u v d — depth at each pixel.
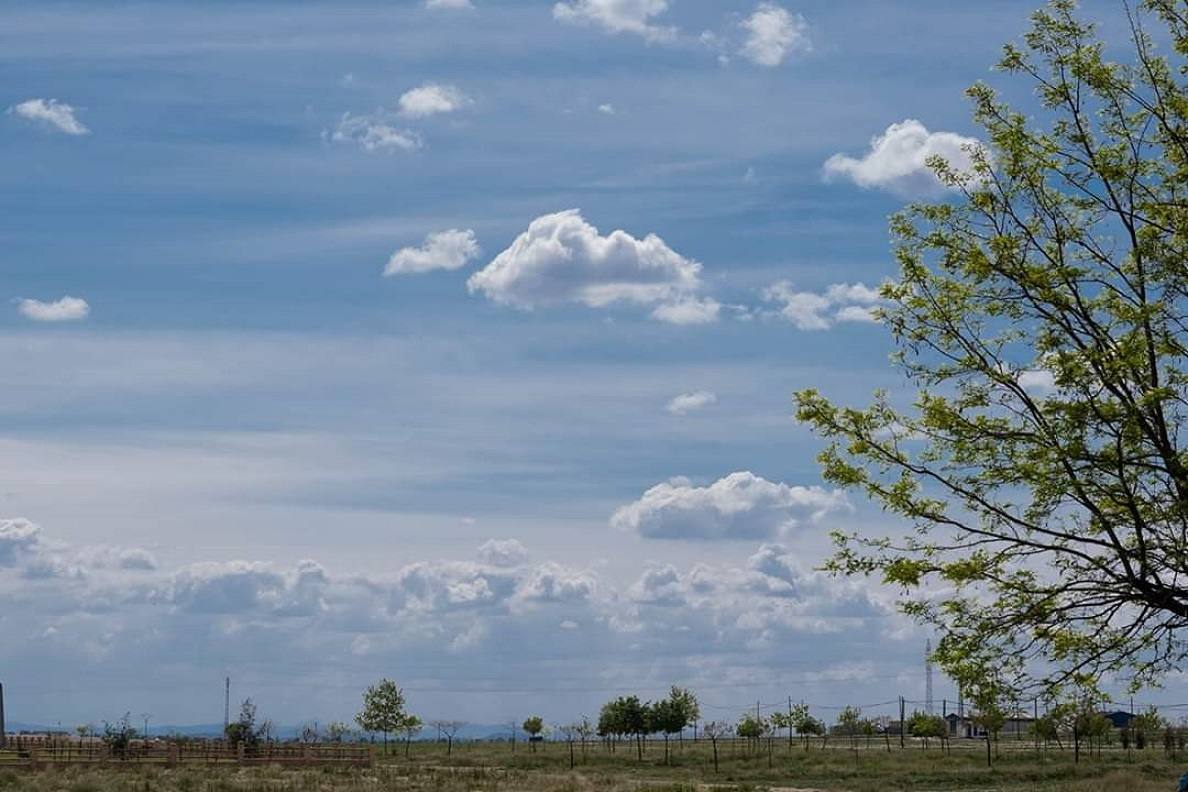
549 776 65.12
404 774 66.44
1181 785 21.80
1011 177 15.71
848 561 15.52
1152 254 15.09
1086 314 14.98
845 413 15.60
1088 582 14.65
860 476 15.49
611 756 100.56
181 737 82.69
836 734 138.75
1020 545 14.89
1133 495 14.51
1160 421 14.52
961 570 14.68
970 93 16.09
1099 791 54.56
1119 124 15.66
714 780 68.44
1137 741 88.94
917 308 15.55
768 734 112.94
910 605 15.25
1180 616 14.51
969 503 15.07
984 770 70.69
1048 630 14.59
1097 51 15.75
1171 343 14.62
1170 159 15.41
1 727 81.19
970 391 15.18
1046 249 15.50
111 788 52.09
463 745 143.75
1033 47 15.90
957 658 14.65
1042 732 15.34
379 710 107.81
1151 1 15.69
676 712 100.31
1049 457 14.34
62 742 77.25
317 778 60.38
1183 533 14.38
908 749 101.38
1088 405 14.29
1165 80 15.55
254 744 77.06
